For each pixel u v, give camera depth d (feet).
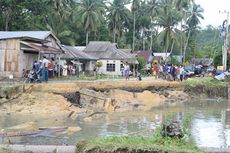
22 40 127.75
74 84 111.24
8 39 125.49
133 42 342.64
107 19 323.37
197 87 149.79
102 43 238.89
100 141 41.19
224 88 152.76
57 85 106.32
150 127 79.36
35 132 69.41
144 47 370.94
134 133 71.15
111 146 39.14
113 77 183.42
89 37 309.22
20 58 126.00
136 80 151.94
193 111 109.60
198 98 146.82
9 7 202.49
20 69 126.41
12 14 204.74
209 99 146.41
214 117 97.40
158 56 309.42
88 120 86.58
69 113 94.48
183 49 371.35
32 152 44.37
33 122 80.53
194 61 354.54
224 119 93.76
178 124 46.32
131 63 234.38
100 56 229.86
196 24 360.28
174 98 139.03
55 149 46.09
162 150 37.88
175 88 146.41
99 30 317.63
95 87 120.98
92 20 274.77
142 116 96.02
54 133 69.82
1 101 97.25
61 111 96.02
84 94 110.11
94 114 95.61
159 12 335.47
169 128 44.04
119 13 317.63
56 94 103.65
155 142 41.01
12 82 114.32
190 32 365.61
